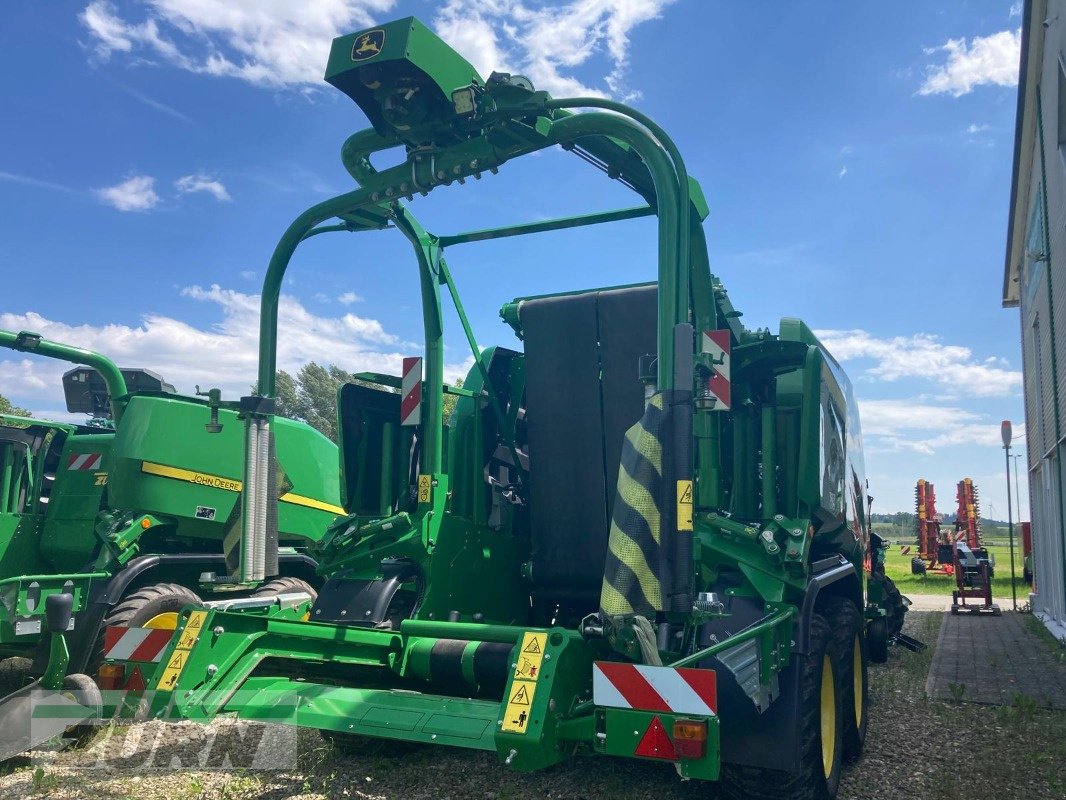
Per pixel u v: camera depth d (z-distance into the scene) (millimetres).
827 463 5270
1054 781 4961
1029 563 22438
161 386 9133
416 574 5176
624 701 3451
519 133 4383
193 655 4148
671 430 3828
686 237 4031
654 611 3740
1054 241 12672
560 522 5531
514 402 6152
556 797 4535
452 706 4059
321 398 49844
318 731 5617
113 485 7320
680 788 4652
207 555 7613
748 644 3994
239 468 7859
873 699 7371
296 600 5730
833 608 5594
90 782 4656
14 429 8258
